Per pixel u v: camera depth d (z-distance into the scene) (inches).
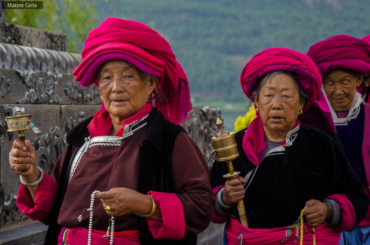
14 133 233.5
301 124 203.5
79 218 160.7
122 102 164.1
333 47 257.6
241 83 214.4
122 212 150.2
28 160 161.0
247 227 198.7
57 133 261.7
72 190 165.0
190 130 386.0
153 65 163.5
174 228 152.9
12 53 264.5
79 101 304.8
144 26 166.9
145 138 159.0
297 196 193.8
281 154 197.6
